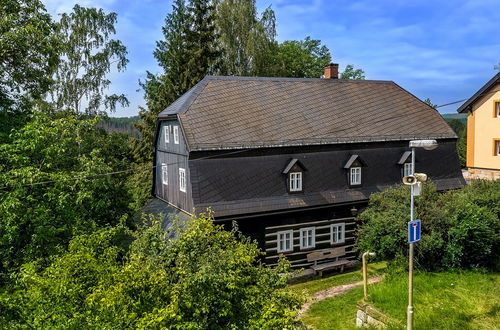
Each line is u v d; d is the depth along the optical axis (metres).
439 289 14.24
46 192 15.50
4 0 20.33
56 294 8.09
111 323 7.31
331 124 22.23
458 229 16.11
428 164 24.42
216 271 7.95
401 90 27.98
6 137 18.08
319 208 20.23
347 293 16.50
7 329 8.85
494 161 32.94
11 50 19.50
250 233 19.19
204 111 20.00
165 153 23.64
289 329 8.22
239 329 7.91
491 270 16.59
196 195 17.83
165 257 8.59
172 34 38.97
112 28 33.59
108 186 18.00
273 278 9.42
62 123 16.81
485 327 11.71
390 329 11.66
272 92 23.08
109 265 8.81
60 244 15.09
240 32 39.78
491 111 32.84
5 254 15.17
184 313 7.63
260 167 19.36
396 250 16.38
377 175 22.55
